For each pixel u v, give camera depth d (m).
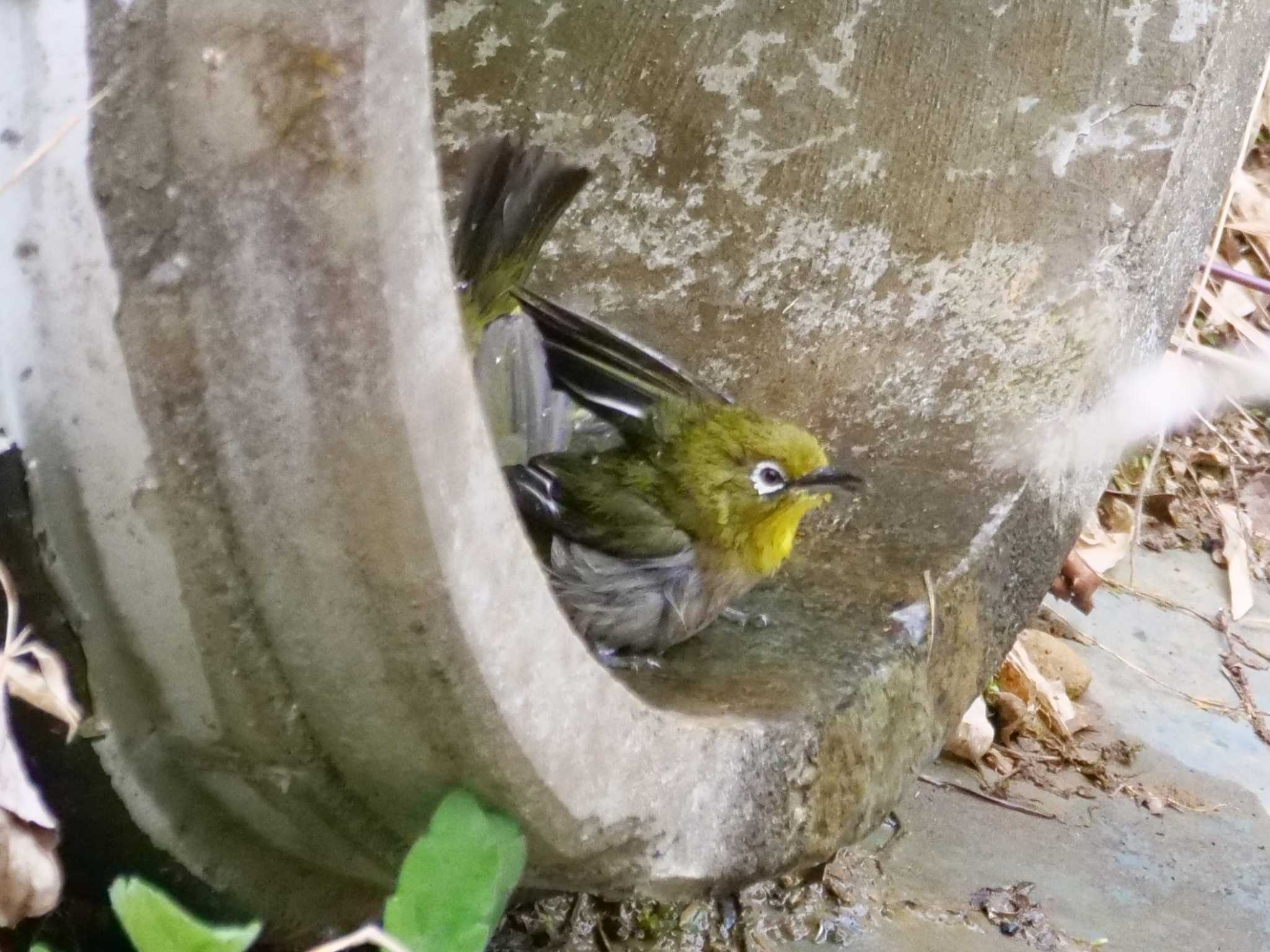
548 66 3.46
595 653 2.60
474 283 2.96
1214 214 3.46
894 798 2.54
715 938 3.14
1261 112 6.99
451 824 1.59
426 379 1.33
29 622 1.50
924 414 3.24
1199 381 6.03
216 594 1.46
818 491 2.61
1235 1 3.12
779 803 2.18
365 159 1.25
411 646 1.44
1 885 1.46
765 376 3.38
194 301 1.31
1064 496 3.10
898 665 2.52
